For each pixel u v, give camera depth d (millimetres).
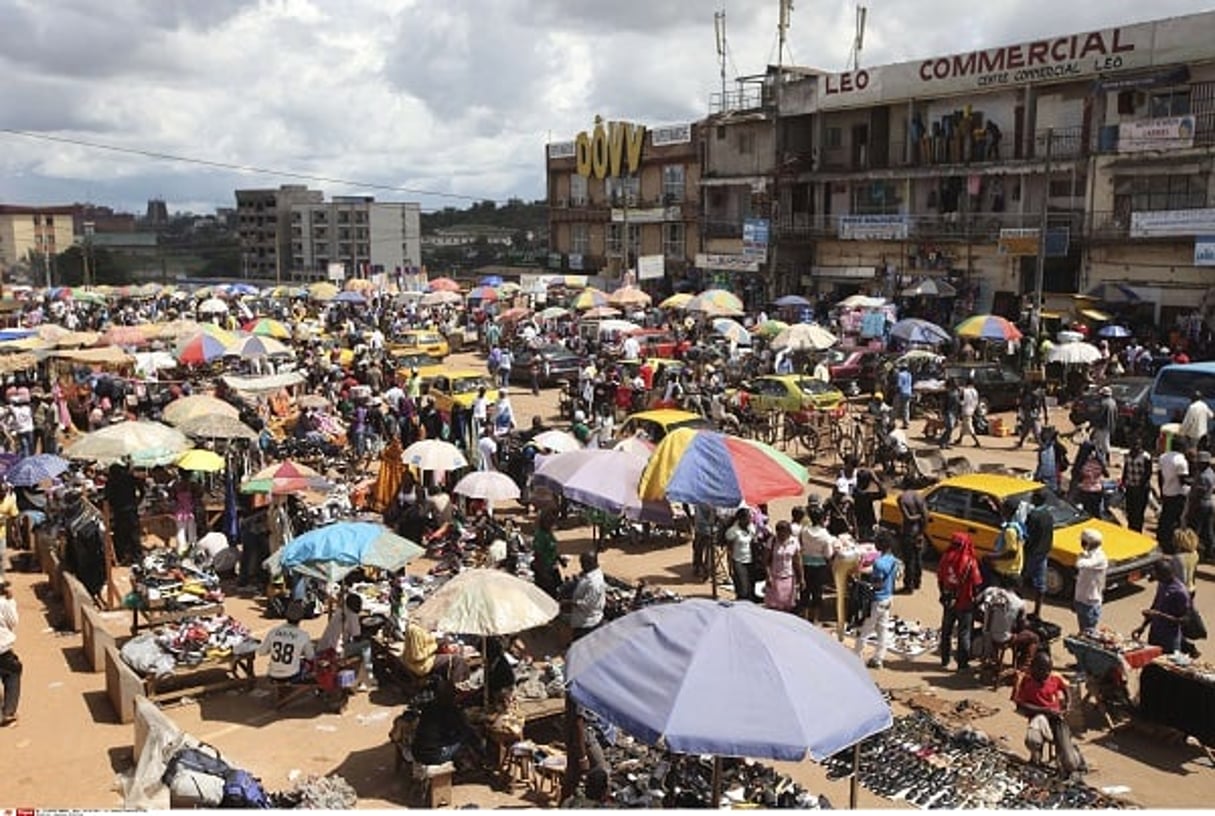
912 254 48875
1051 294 41312
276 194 150000
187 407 19562
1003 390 29703
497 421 23781
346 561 11875
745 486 13180
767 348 35875
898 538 16141
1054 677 10398
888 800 9641
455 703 10039
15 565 17781
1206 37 37375
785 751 6379
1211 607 14695
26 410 25062
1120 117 40781
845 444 24281
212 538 16812
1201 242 36031
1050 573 15070
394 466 19625
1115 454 23453
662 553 17766
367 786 10062
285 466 16203
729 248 60562
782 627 7324
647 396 28797
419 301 56625
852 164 53250
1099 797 9633
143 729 9992
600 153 70812
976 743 10664
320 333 46656
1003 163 44344
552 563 14180
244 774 9328
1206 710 10484
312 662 11969
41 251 159000
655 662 7023
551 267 77062
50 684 12664
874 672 12719
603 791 8781
